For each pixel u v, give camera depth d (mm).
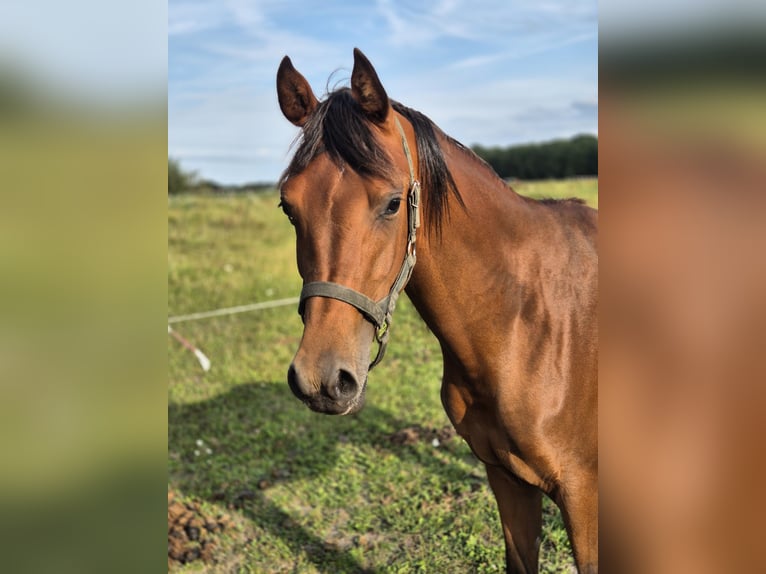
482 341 1792
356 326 1512
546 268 1842
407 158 1626
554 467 1844
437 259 1730
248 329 5691
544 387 1798
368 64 1545
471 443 1984
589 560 1901
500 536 2826
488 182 1840
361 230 1489
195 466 3660
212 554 2904
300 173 1529
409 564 2721
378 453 3660
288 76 1776
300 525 3102
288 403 4430
